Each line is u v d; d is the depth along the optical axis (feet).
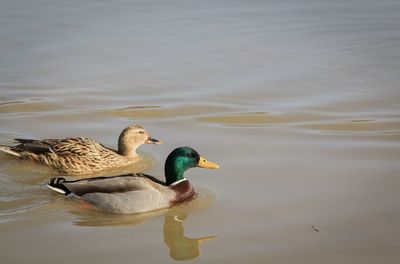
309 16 95.45
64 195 43.42
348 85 66.90
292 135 54.29
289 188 44.65
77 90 65.10
